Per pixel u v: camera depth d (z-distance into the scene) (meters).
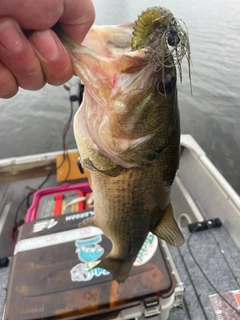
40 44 0.16
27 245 0.35
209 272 0.39
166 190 0.25
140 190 0.24
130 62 0.19
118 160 0.22
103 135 0.21
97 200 0.26
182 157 0.61
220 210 0.47
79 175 0.66
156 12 0.18
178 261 0.41
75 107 1.34
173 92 0.21
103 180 0.25
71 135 1.19
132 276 0.31
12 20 0.15
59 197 0.55
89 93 0.20
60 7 0.16
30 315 0.29
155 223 0.27
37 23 0.15
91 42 0.21
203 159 0.54
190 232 0.44
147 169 0.23
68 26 0.18
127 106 0.20
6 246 0.54
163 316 0.31
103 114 0.21
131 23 0.23
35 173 0.67
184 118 1.10
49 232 0.37
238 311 0.35
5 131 1.23
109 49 0.21
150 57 0.19
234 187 0.88
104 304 0.29
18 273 0.33
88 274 0.32
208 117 1.08
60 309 0.29
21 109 1.38
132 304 0.29
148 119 0.21
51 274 0.32
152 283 0.30
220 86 1.15
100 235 0.36
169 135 0.23
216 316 0.35
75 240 0.36
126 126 0.21
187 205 0.56
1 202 0.60
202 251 0.42
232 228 0.43
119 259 0.29
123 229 0.26
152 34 0.18
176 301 0.34
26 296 0.30
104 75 0.19
